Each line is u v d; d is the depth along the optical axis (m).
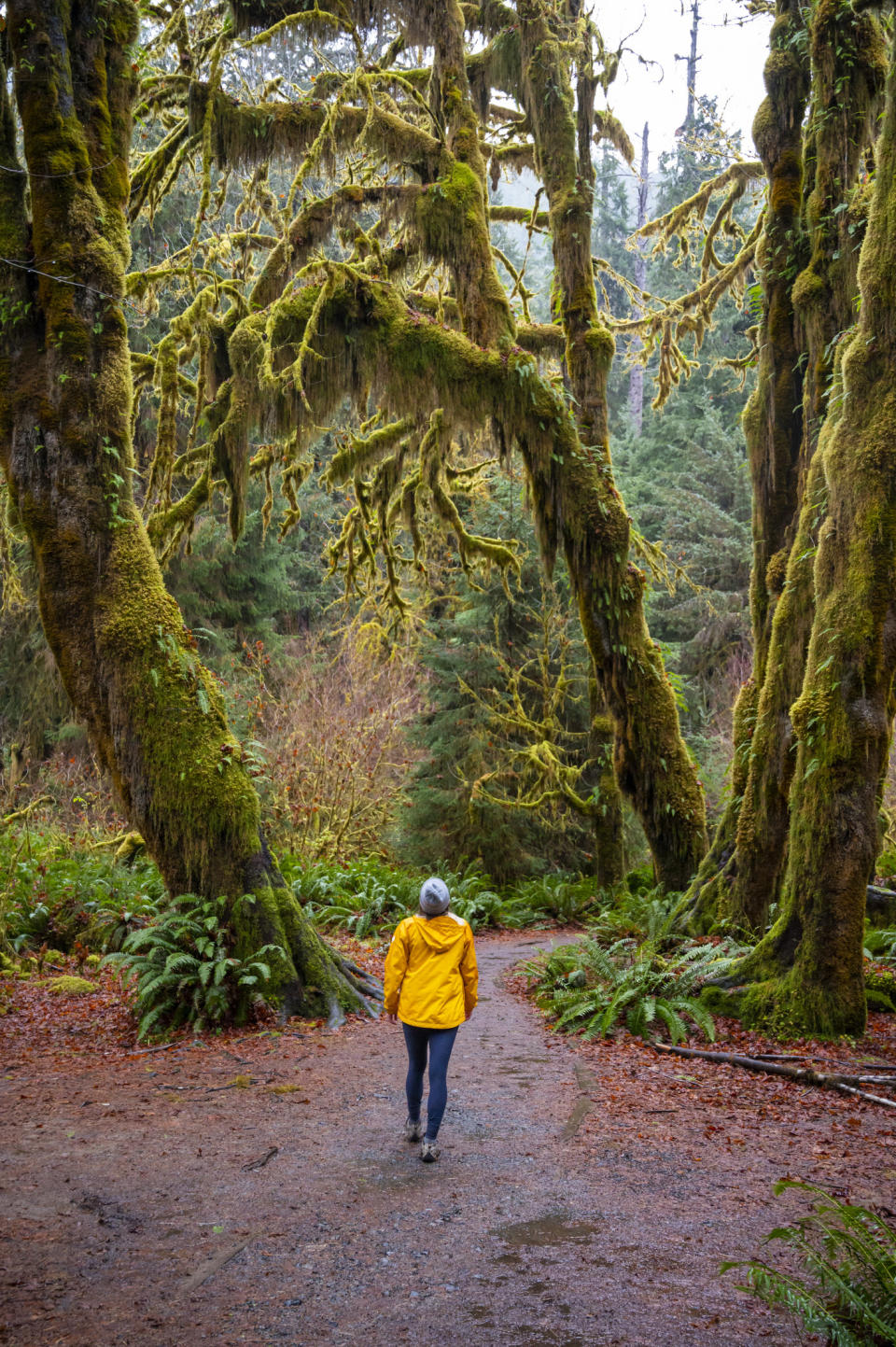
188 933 8.48
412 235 13.76
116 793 9.07
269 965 8.48
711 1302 3.49
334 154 13.91
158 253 23.38
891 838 14.95
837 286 10.52
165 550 12.95
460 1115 5.91
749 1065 7.12
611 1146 5.29
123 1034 7.97
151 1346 3.18
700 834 13.62
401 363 12.82
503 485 21.20
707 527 29.53
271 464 15.84
